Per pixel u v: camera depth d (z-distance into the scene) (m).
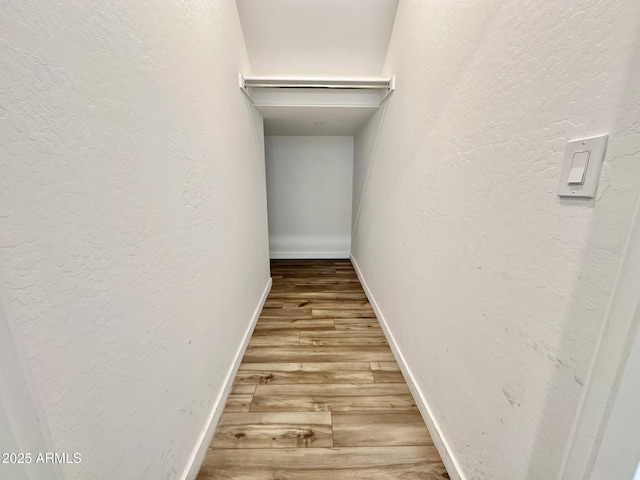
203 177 1.12
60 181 0.50
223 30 1.36
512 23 0.70
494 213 0.78
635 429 0.44
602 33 0.47
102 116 0.59
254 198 2.07
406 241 1.53
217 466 1.08
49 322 0.48
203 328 1.12
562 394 0.57
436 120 1.14
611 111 0.46
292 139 3.51
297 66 1.98
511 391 0.73
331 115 2.39
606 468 0.48
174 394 0.90
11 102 0.41
